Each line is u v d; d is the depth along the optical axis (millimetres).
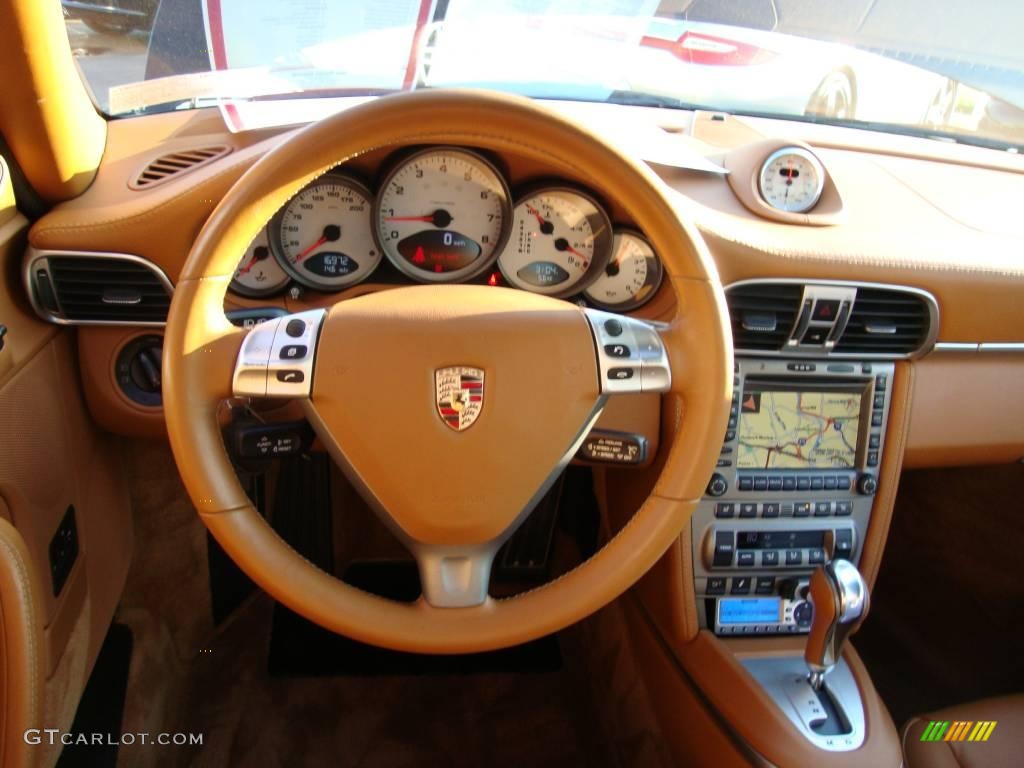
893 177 1689
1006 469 1736
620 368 1016
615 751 1732
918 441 1574
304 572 980
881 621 1985
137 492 1679
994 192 1688
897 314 1454
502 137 932
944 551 1888
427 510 1013
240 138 1429
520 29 1618
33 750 1104
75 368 1420
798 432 1523
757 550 1503
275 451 1086
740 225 1418
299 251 1382
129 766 1526
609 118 1661
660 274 1428
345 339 990
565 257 1430
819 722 1306
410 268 1413
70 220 1263
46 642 1196
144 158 1406
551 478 1040
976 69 1778
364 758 1760
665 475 1021
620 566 1007
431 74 1631
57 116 1217
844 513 1533
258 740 1775
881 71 1779
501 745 1805
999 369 1560
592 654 1907
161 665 1697
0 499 1152
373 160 1323
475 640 999
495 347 1000
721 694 1369
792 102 1807
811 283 1390
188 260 927
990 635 1762
